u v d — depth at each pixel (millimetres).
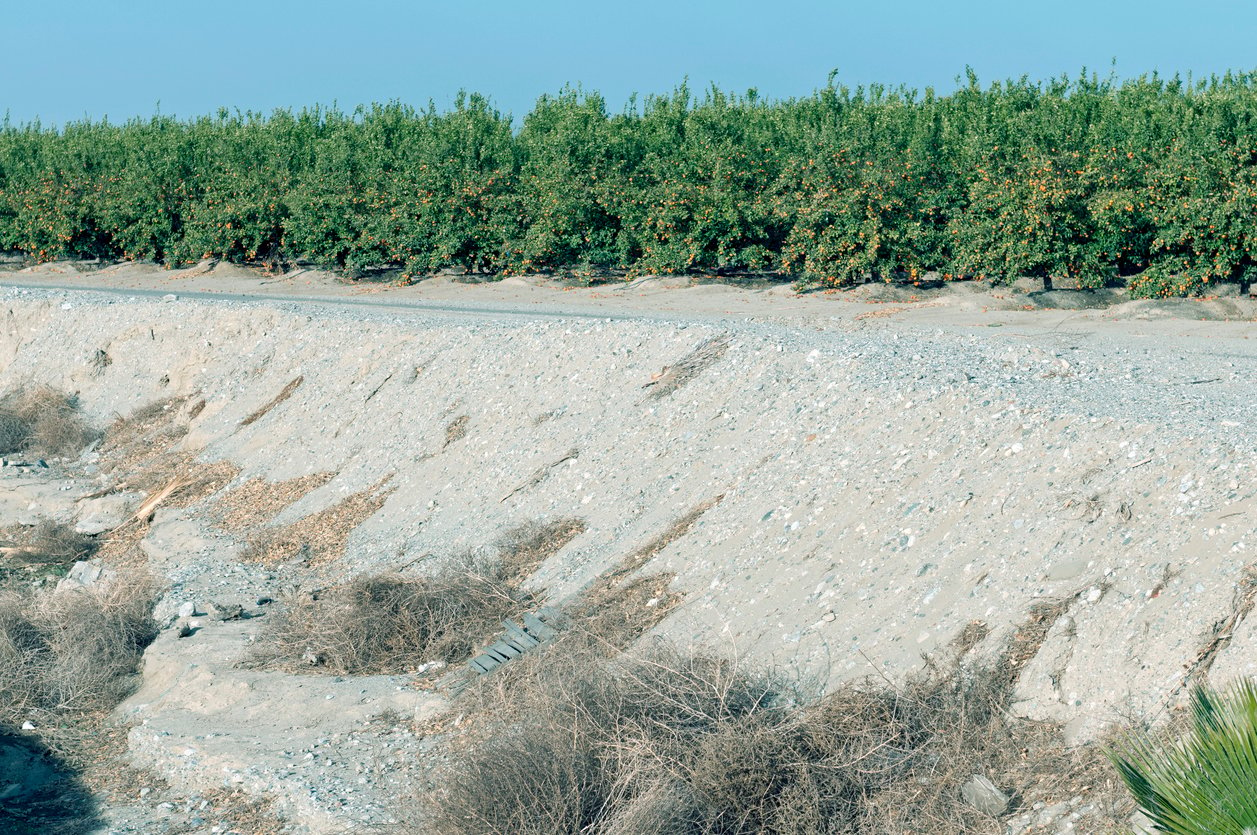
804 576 11062
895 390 13453
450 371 20203
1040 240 25844
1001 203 26438
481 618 12820
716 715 8750
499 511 15797
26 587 17500
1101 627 8375
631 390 16859
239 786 10148
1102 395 12461
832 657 9680
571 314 25891
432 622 12766
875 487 11758
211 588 15844
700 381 16109
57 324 29266
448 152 34969
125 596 15203
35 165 45438
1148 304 23484
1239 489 8820
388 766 10109
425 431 19000
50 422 25016
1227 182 23703
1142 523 9125
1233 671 7352
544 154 34188
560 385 18000
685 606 11539
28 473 23469
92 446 24719
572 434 16609
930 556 10281
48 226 42906
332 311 26031
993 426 11672
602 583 12711
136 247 41688
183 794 10336
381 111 44625
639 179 32938
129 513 20547
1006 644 8773
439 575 13711
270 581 16141
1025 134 27000
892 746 8328
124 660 13625
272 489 19875
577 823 8008
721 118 32781
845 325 21703
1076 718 7914
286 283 36344
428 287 33969
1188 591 8117
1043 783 7555
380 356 22000
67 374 27656
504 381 18938
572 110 38250
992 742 8055
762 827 7836
